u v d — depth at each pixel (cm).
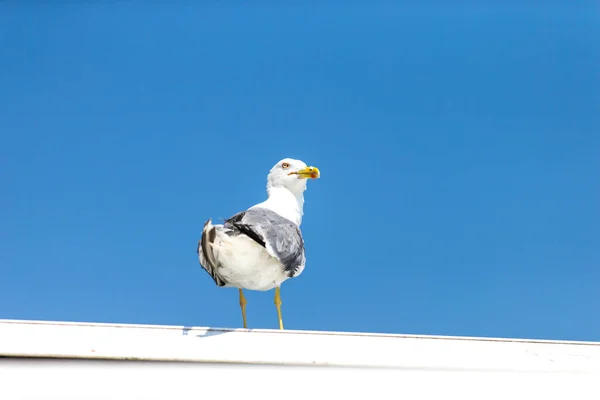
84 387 528
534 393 557
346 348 553
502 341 577
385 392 548
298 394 541
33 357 529
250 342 547
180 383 535
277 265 806
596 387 563
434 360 557
